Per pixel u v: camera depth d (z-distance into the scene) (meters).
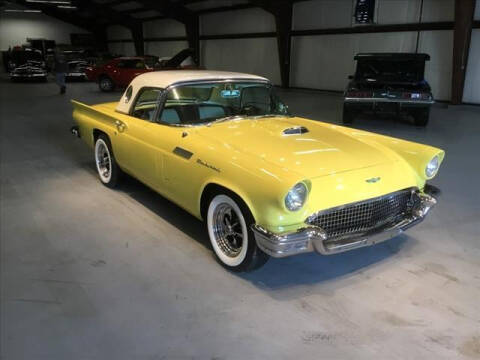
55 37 33.66
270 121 3.68
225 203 2.88
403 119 9.89
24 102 12.40
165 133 3.47
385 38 13.73
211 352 2.19
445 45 12.23
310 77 16.80
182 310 2.54
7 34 31.88
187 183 3.18
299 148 2.99
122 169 4.39
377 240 2.80
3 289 2.75
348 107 9.01
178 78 3.69
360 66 9.81
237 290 2.75
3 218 3.88
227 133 3.26
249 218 2.66
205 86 3.73
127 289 2.76
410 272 2.98
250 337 2.30
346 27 14.93
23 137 7.44
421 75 9.41
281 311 2.53
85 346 2.23
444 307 2.57
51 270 2.99
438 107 11.66
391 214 2.97
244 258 2.79
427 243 3.43
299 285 2.81
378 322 2.43
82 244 3.38
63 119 9.36
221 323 2.42
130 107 4.11
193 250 3.29
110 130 4.29
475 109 11.21
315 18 16.00
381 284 2.82
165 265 3.06
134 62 15.69
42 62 19.89
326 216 2.64
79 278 2.89
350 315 2.49
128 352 2.18
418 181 3.16
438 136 7.74
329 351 2.20
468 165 5.75
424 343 2.26
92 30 34.66
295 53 17.14
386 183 2.86
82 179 5.06
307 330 2.36
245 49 19.92
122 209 4.11
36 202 4.29
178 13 22.00
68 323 2.42
